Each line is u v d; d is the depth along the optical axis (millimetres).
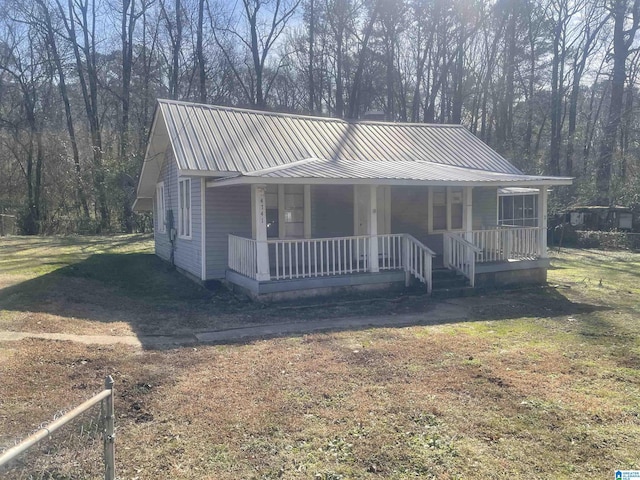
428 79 37562
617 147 31297
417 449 4344
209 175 11562
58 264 15352
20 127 31484
